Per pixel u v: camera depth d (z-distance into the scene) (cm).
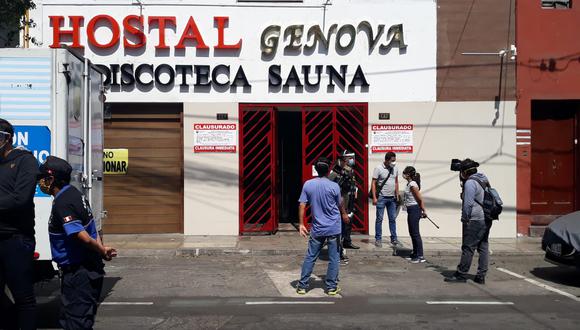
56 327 675
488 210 911
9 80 662
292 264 1088
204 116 1377
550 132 1467
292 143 1532
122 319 709
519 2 1406
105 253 537
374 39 1391
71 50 689
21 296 546
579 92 1414
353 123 1410
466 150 1402
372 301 811
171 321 700
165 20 1366
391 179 1221
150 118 1385
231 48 1371
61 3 1356
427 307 777
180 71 1375
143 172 1384
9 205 532
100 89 851
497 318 721
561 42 1415
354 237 1362
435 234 1396
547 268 1070
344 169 1173
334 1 1389
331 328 672
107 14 1365
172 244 1250
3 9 1088
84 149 753
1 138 554
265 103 1385
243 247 1219
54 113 667
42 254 662
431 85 1402
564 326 685
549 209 1462
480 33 1405
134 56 1370
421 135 1398
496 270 1048
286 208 1545
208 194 1373
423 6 1401
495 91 1405
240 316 724
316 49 1391
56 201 523
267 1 1384
